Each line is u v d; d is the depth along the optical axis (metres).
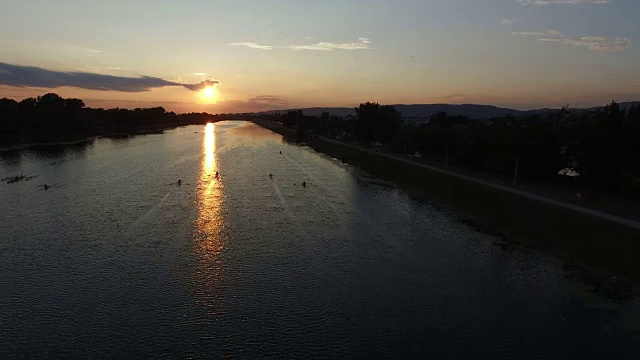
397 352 22.47
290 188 63.59
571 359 21.89
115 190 60.69
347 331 24.39
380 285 30.30
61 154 101.94
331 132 161.00
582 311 26.61
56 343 23.00
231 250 36.88
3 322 25.06
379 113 118.31
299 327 24.75
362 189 63.62
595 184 51.22
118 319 25.47
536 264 34.09
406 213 49.75
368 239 40.19
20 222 44.50
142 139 154.62
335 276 31.78
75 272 32.06
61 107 162.12
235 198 56.41
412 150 93.50
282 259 35.00
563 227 39.31
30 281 30.52
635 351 22.52
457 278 31.55
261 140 155.12
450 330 24.56
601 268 32.19
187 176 73.00
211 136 176.00
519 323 25.30
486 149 67.88
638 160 50.53
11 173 73.50
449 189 58.31
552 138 61.19
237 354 22.17
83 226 43.28
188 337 23.66
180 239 39.56
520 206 46.34
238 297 28.27
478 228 43.72
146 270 32.50
